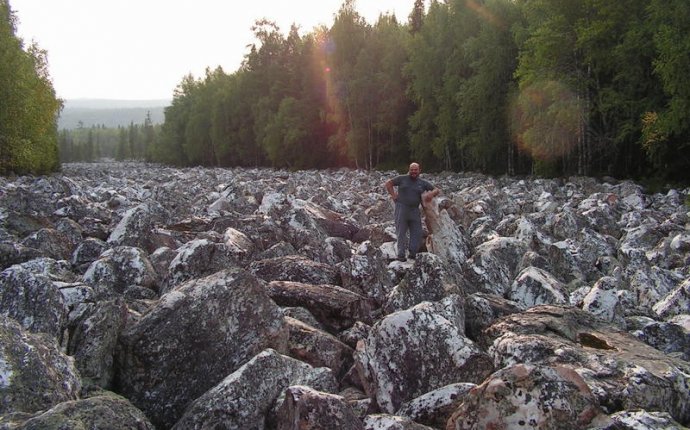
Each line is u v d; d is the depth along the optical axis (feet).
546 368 14.24
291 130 248.52
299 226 44.88
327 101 232.32
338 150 237.45
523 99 127.75
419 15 238.68
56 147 215.92
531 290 27.48
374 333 19.81
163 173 193.16
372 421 15.43
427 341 19.04
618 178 121.49
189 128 369.71
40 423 13.01
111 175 180.75
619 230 52.19
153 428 14.98
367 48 209.97
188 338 19.26
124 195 82.43
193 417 16.17
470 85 154.92
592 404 14.03
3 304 20.77
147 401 18.43
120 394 18.61
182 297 19.93
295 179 118.83
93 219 48.93
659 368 17.61
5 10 144.87
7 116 132.57
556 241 42.98
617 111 117.29
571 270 34.47
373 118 210.18
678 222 56.03
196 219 48.42
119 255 30.73
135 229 40.75
